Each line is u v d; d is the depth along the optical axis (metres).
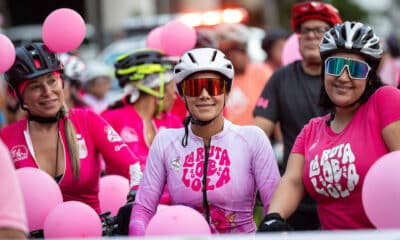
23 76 5.26
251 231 4.84
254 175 4.82
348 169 4.35
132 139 6.59
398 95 4.36
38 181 4.75
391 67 12.58
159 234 4.25
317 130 4.64
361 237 3.33
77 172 5.39
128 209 4.93
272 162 4.84
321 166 4.46
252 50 15.79
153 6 25.28
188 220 4.27
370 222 4.36
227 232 4.77
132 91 6.68
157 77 6.67
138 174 5.48
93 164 5.50
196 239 3.35
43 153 5.43
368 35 4.42
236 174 4.74
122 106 6.73
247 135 4.83
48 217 4.57
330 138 4.51
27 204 4.67
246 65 9.14
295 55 7.66
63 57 8.12
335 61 4.43
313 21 6.48
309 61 6.53
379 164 4.03
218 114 4.73
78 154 5.41
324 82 4.55
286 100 6.60
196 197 4.74
